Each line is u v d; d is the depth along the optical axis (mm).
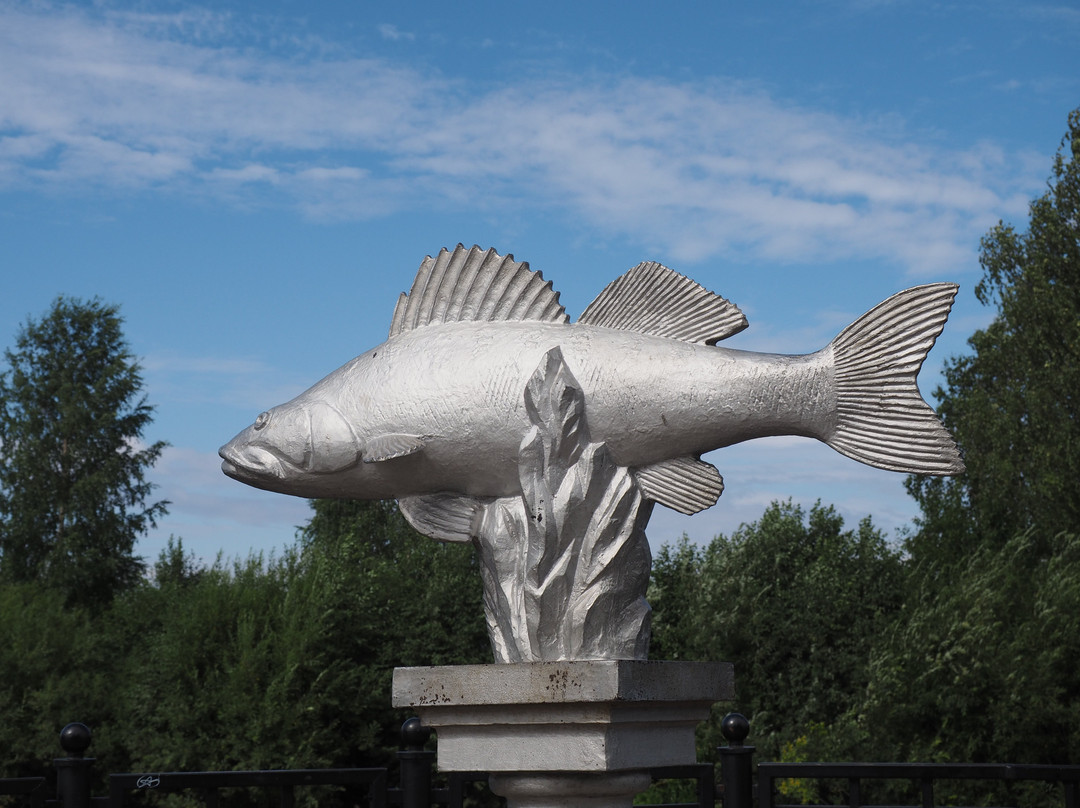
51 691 16766
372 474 3371
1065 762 13781
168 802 14727
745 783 4031
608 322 3369
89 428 23344
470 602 16359
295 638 15227
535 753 3012
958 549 17938
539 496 3146
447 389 3248
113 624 19078
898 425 3055
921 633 14469
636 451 3221
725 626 15820
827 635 16062
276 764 14672
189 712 15133
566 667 2910
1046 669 13789
